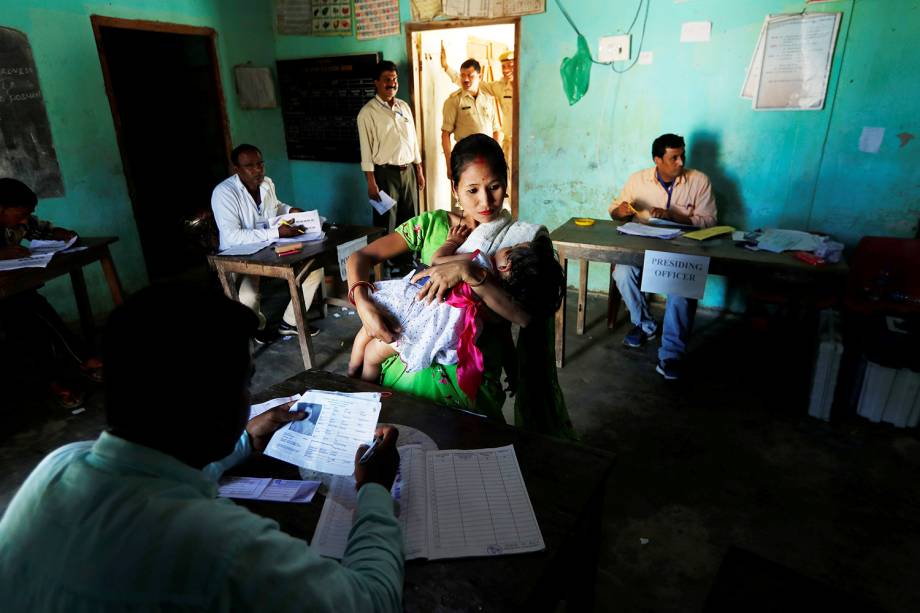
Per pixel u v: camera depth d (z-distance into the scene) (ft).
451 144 18.88
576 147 13.55
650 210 11.16
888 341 8.16
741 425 8.61
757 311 9.53
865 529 6.55
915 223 10.80
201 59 15.53
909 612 5.49
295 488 3.64
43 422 9.20
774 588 4.19
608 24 12.32
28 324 9.46
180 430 2.10
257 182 11.14
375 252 5.18
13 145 11.52
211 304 2.18
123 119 16.97
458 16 13.89
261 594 1.89
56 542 1.95
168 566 1.84
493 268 4.70
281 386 5.00
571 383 10.02
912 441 8.11
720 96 11.77
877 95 10.48
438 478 3.71
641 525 6.71
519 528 3.32
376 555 2.54
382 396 4.76
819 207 11.55
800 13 10.62
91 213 13.12
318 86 16.40
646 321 11.46
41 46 11.66
